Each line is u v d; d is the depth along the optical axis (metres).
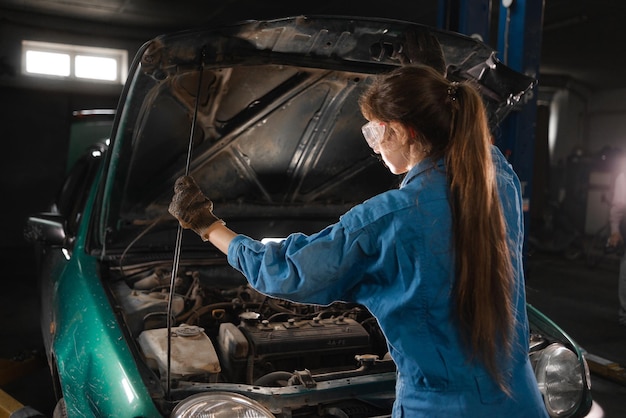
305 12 8.23
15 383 3.65
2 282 6.39
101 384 1.81
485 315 1.19
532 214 11.09
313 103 2.41
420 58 1.96
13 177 8.39
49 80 8.34
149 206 2.61
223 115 2.33
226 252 1.43
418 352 1.25
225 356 2.14
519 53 5.39
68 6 7.80
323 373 2.19
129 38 8.91
